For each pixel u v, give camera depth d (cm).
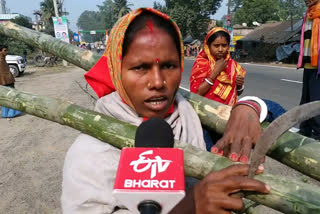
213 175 74
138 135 85
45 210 323
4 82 745
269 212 287
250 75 1416
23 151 490
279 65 2091
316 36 404
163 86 96
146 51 94
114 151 101
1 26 198
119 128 106
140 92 98
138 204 69
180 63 108
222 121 134
